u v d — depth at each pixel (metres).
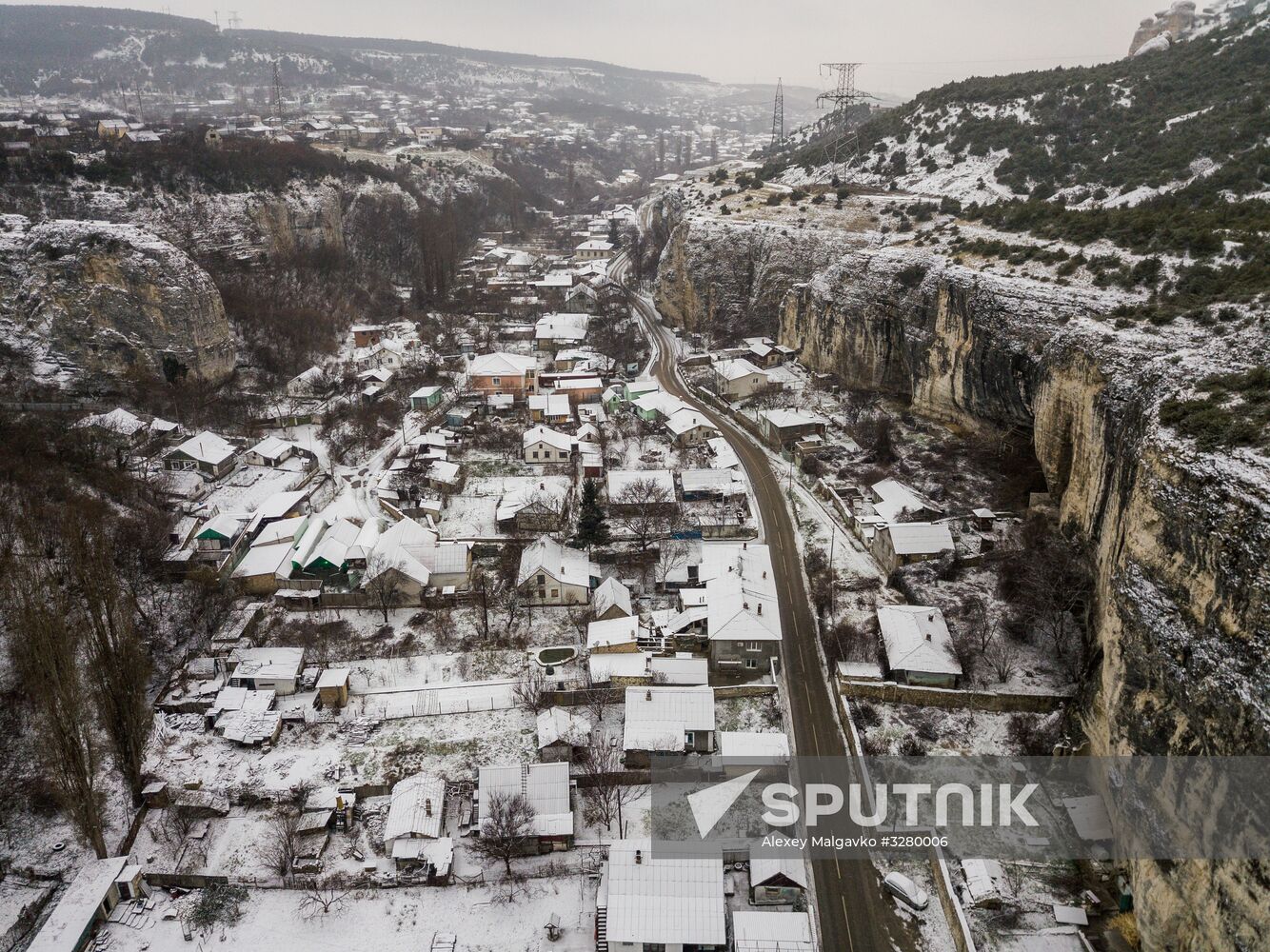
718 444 105.19
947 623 68.06
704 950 44.44
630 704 58.47
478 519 89.69
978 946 44.31
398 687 65.69
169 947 46.25
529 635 71.25
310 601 74.94
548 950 45.72
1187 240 79.25
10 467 79.88
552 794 53.22
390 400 118.31
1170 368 56.72
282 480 97.25
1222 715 36.62
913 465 95.38
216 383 115.81
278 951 45.94
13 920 47.94
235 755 59.22
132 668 55.16
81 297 109.06
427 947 46.09
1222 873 35.22
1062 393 73.81
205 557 79.38
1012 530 79.94
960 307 95.31
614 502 88.88
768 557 78.25
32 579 60.25
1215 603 38.84
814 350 128.50
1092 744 52.28
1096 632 58.97
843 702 61.81
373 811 54.75
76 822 50.91
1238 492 38.88
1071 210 101.94
